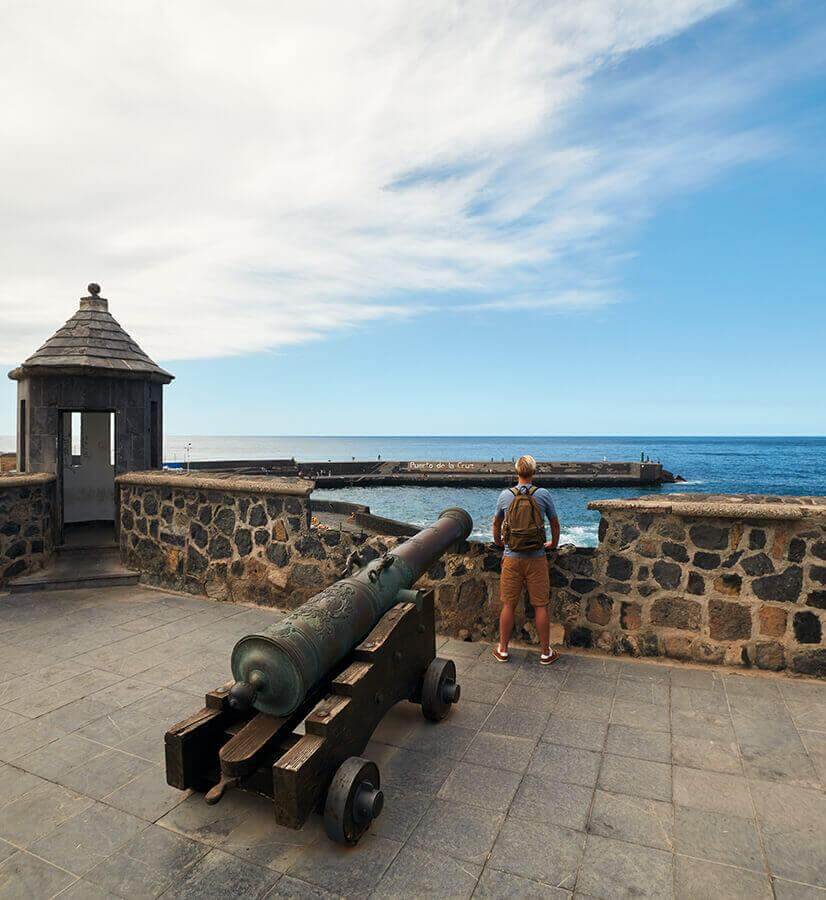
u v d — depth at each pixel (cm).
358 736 301
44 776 318
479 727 372
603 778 316
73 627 556
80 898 234
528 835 271
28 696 412
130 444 784
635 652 481
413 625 366
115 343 814
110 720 378
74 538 816
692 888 239
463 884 242
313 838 270
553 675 450
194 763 283
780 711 388
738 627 454
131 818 283
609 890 238
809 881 242
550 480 4969
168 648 503
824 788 305
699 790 304
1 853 259
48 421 753
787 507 435
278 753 280
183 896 236
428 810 290
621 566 484
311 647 291
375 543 566
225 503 646
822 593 434
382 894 237
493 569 521
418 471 5184
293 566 609
